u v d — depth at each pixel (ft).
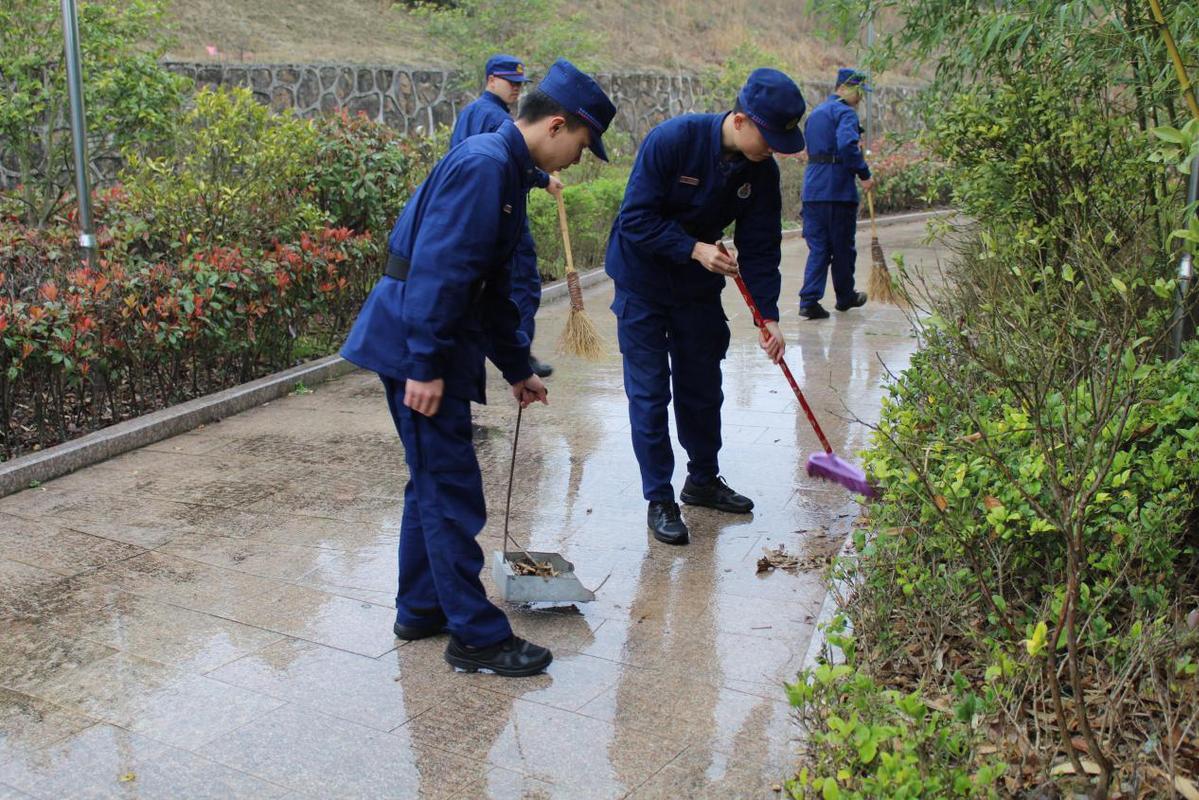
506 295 11.28
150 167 24.13
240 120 23.98
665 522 14.08
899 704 7.47
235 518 15.19
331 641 11.64
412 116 51.96
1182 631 9.39
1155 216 14.85
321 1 58.70
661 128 13.30
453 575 10.72
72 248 22.85
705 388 14.57
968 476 10.30
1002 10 15.92
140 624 12.03
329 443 18.67
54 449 17.30
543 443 18.34
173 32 47.47
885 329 26.73
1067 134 15.51
